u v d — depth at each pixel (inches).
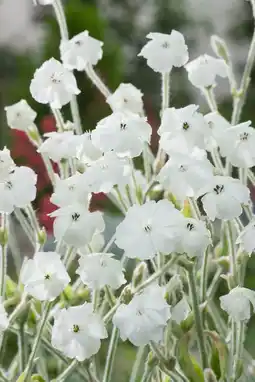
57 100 32.2
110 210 62.1
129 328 29.1
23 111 34.2
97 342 29.5
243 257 31.4
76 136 31.3
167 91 33.1
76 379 33.7
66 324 29.5
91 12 100.7
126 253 29.0
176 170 29.4
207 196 29.7
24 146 74.6
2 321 29.6
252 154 30.4
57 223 29.7
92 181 29.8
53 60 32.3
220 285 38.6
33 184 30.3
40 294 29.7
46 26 103.3
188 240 29.1
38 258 29.8
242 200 29.7
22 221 32.9
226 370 31.1
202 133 29.6
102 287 31.0
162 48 32.7
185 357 30.5
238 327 31.1
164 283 31.9
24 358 30.8
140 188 31.4
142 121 30.0
